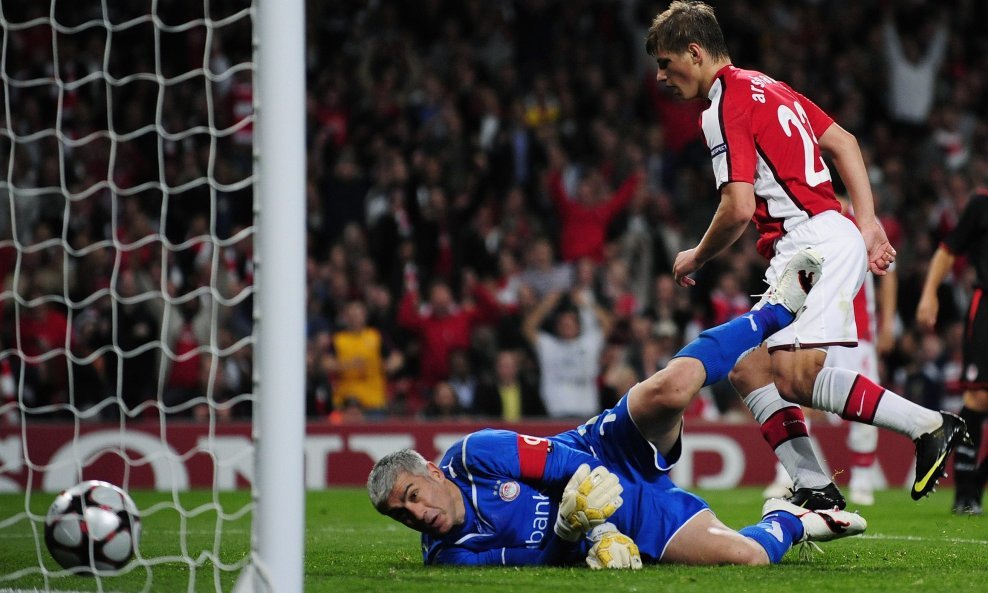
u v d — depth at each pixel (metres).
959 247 24.62
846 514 14.80
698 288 43.41
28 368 35.66
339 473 35.44
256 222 12.00
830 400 15.35
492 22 52.75
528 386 38.97
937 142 51.31
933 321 25.12
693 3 16.38
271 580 11.66
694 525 14.09
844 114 52.44
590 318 40.94
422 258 44.28
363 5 51.38
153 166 43.94
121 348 35.91
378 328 40.19
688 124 49.91
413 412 38.78
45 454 33.31
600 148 48.44
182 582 13.77
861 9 56.00
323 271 41.81
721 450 36.06
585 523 13.34
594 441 14.45
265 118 12.02
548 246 43.12
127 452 33.84
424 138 47.34
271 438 11.78
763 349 16.33
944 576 13.38
